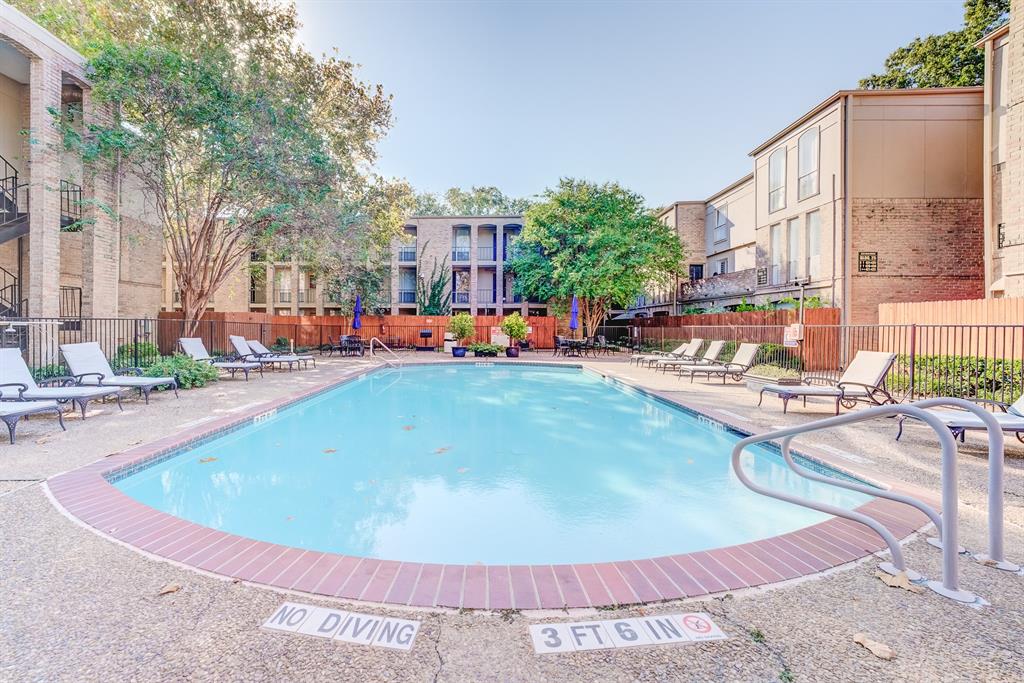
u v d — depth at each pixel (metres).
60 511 3.11
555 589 2.24
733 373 10.84
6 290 12.14
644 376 12.05
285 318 21.11
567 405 9.08
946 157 13.70
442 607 2.11
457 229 31.92
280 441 6.23
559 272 21.42
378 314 27.02
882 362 7.06
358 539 3.46
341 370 13.33
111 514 3.06
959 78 18.50
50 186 10.42
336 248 14.64
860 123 13.85
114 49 10.81
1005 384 7.02
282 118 12.36
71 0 12.94
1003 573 2.38
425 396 10.11
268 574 2.36
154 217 16.48
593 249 20.98
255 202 13.00
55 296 10.62
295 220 13.07
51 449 4.65
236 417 6.26
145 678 1.63
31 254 10.31
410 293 32.41
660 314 26.72
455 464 5.32
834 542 2.75
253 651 1.79
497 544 3.39
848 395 7.07
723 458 5.61
